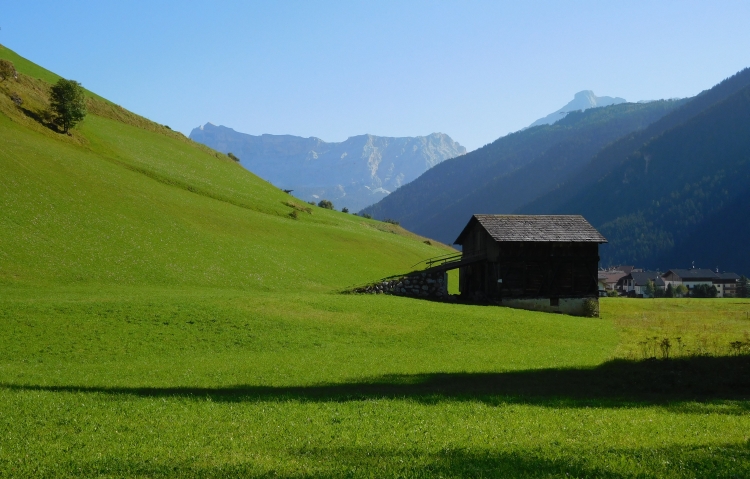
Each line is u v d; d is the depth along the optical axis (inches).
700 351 1350.9
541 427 681.0
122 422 699.4
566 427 679.7
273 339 1560.0
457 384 1019.9
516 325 1894.7
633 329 1964.8
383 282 2714.1
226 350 1449.3
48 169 3368.6
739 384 986.7
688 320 2250.2
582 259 2743.6
